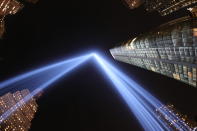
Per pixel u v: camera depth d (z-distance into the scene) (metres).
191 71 102.88
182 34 92.38
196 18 87.25
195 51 89.94
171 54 113.06
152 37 122.75
